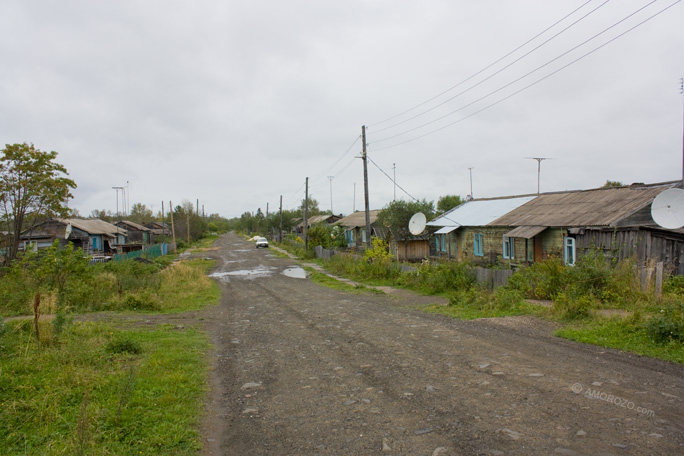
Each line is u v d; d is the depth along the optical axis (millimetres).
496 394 5414
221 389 6281
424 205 31766
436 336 8883
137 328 10469
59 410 5098
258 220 109125
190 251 54438
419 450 4109
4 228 26906
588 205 17656
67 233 36219
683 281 11422
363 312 12602
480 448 4062
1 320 8344
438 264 18188
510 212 22078
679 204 12688
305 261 37062
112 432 4598
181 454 4246
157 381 6266
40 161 23406
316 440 4480
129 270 22297
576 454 3844
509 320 9828
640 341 7148
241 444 4496
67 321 9352
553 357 6828
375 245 23953
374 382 6223
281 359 7785
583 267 11414
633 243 13648
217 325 11445
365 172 24344
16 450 4223
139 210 106750
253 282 23266
